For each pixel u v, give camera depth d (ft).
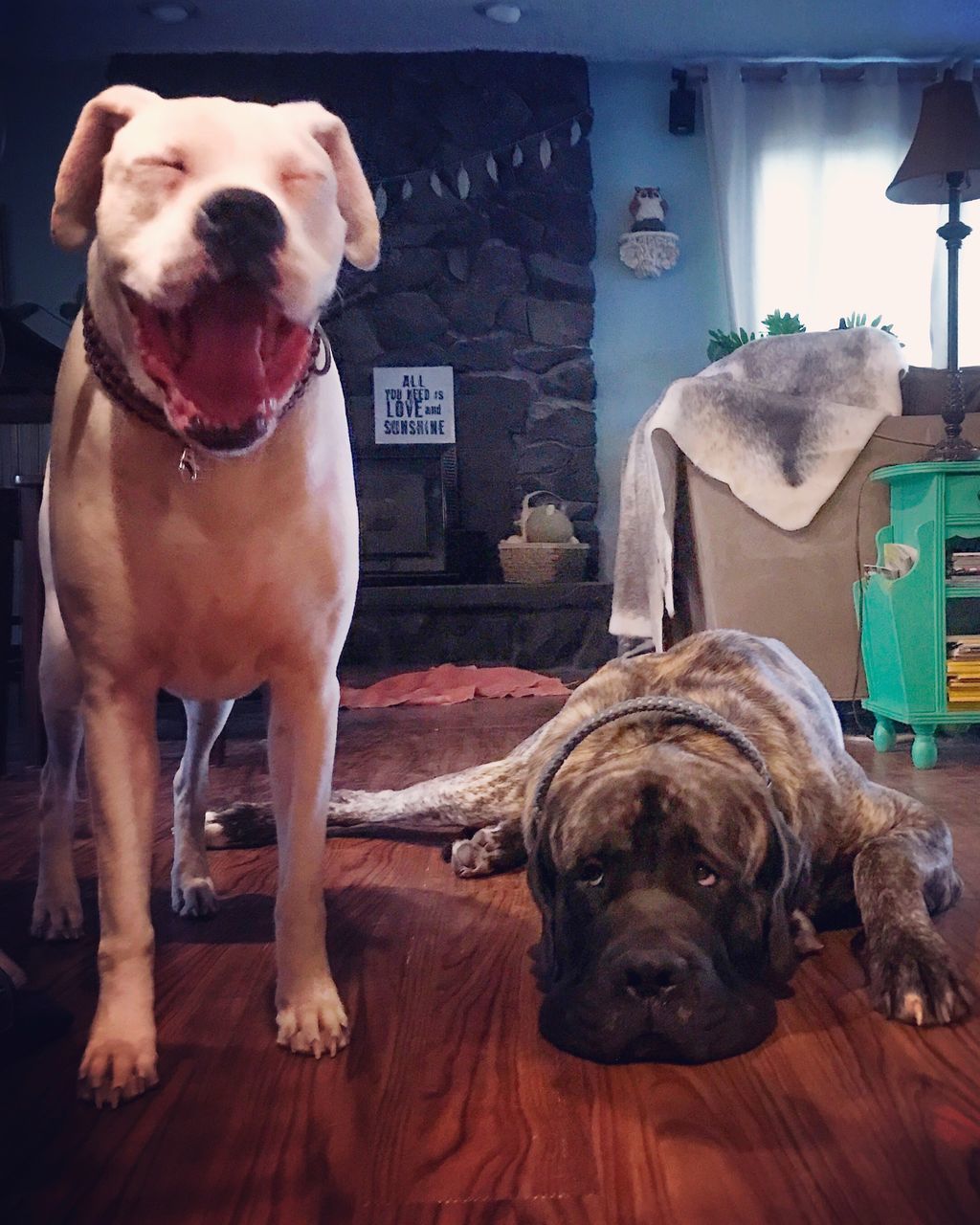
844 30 18.86
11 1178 2.88
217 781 8.84
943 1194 2.65
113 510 3.39
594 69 20.34
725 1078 3.36
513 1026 3.83
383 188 19.69
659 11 18.16
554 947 3.90
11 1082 3.47
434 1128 3.09
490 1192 2.75
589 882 3.80
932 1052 3.51
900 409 11.14
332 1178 2.84
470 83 19.76
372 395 19.57
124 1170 2.90
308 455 3.49
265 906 5.36
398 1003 4.09
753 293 19.95
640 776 3.85
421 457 19.56
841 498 10.29
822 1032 3.70
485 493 19.86
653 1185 2.75
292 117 3.62
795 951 4.31
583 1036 3.49
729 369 11.76
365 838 6.81
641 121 20.39
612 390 20.47
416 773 9.00
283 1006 3.74
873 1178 2.74
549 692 15.17
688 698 4.96
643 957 3.42
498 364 19.84
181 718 12.36
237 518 3.42
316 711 3.82
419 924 5.08
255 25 18.45
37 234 19.80
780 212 19.94
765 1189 2.71
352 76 19.67
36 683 9.23
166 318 3.07
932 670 8.82
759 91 19.99
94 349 3.34
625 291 20.40
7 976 3.74
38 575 9.14
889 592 8.90
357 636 18.47
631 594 12.30
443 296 19.79
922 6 18.01
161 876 6.08
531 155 19.88
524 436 19.94
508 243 19.89
